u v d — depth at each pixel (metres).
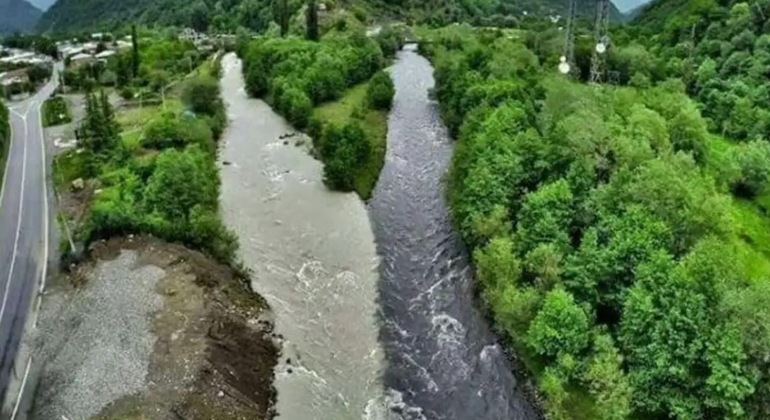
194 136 107.38
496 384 57.81
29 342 62.44
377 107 129.00
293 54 148.12
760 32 130.00
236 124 127.62
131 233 77.12
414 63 171.62
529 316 59.75
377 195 96.06
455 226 84.38
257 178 101.88
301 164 107.06
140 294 65.19
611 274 58.44
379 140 112.81
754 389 46.72
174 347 57.81
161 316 61.97
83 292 67.44
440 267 76.88
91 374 55.50
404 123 123.56
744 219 79.25
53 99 148.12
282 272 76.38
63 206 89.88
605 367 51.09
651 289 53.88
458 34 175.88
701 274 51.78
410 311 69.31
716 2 153.88
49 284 72.19
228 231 80.62
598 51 118.62
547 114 90.75
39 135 123.25
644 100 97.00
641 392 50.41
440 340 64.31
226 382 55.78
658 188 62.75
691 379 48.66
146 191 82.75
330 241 83.62
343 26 198.38
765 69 114.31
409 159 107.56
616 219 62.38
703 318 49.47
